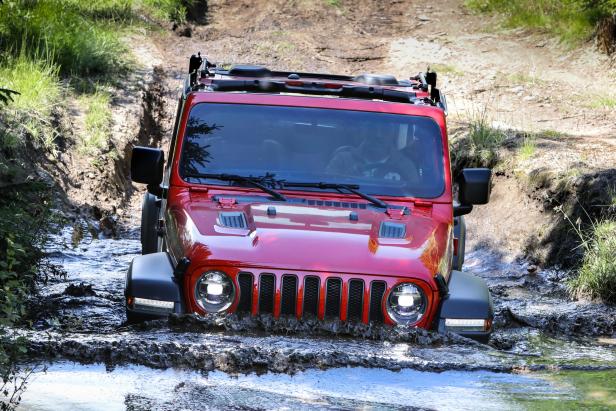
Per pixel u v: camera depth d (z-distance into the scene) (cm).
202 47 5234
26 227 1928
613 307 2150
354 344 1270
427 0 6356
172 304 1368
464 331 1386
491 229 2911
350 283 1355
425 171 1648
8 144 2906
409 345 1295
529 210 2848
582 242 2516
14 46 4072
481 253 2831
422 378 1119
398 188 1622
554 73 4934
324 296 1345
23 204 1842
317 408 973
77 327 1602
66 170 3152
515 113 4262
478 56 5225
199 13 6028
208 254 1362
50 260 2291
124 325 1452
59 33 4338
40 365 1099
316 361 1149
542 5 5825
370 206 1580
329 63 5078
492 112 4262
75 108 3719
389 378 1110
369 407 987
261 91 1778
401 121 1688
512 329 1819
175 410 940
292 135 1648
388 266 1370
